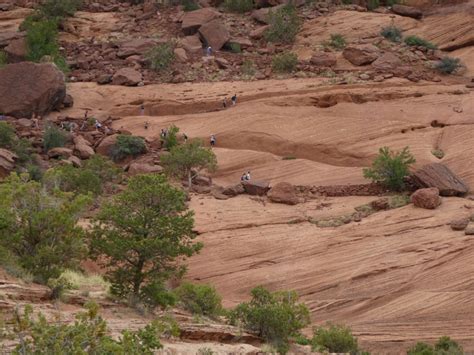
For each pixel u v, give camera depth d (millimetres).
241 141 76750
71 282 32812
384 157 65562
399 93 80812
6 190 31094
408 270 53125
